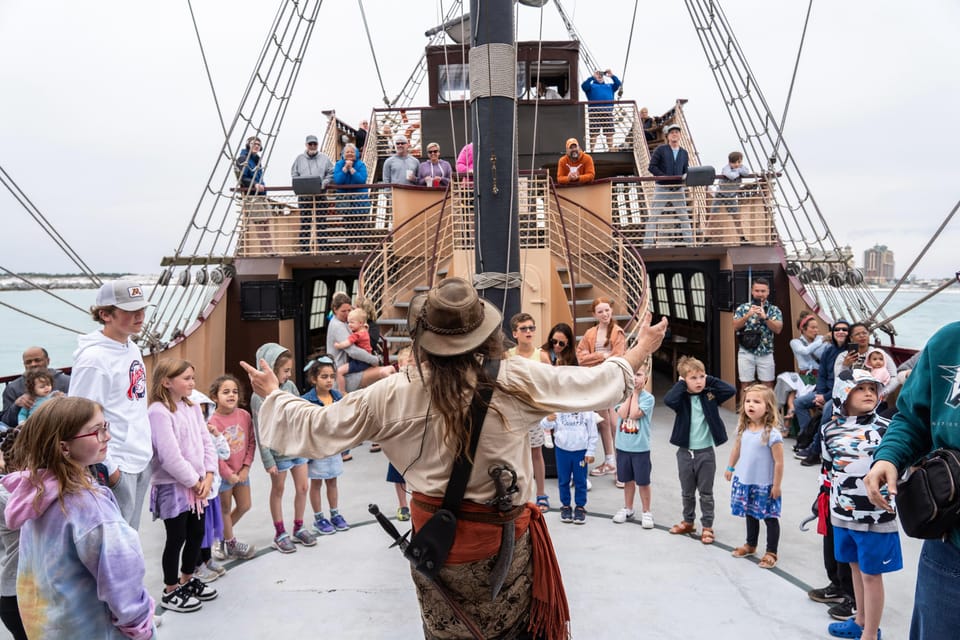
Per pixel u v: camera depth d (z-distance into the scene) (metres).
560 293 9.73
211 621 3.97
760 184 10.45
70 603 2.24
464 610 2.02
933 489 1.88
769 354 9.26
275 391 2.10
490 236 4.84
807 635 3.70
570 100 13.23
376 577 4.58
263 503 6.38
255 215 10.83
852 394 3.51
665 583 4.38
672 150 10.91
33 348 5.89
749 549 4.81
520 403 1.94
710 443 5.11
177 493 4.06
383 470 7.48
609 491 6.49
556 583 2.16
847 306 9.74
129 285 3.71
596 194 10.73
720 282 10.62
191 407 4.26
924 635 2.02
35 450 2.24
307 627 3.90
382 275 9.80
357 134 15.76
